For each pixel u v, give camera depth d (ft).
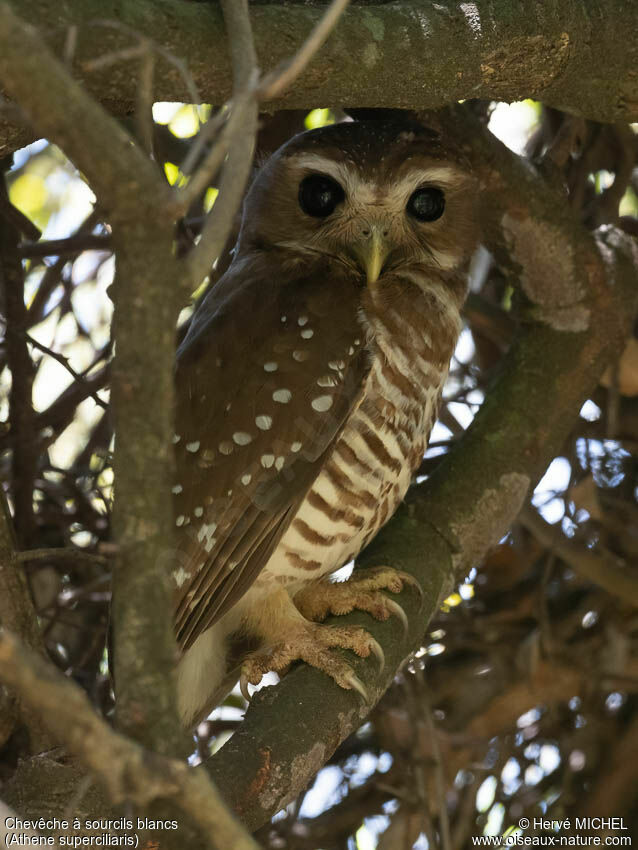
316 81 10.36
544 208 14.16
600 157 16.42
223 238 6.84
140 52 7.34
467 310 16.67
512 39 11.09
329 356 12.43
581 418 17.16
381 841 15.21
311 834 15.87
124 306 6.46
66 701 5.49
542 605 16.10
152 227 6.42
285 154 13.82
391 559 13.08
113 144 6.28
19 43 6.03
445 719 16.79
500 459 13.98
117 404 6.46
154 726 6.32
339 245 13.34
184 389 12.40
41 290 16.38
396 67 10.55
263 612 12.42
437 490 13.83
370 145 13.43
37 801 9.47
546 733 16.90
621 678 16.43
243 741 10.37
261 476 12.04
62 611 15.10
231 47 8.71
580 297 14.49
